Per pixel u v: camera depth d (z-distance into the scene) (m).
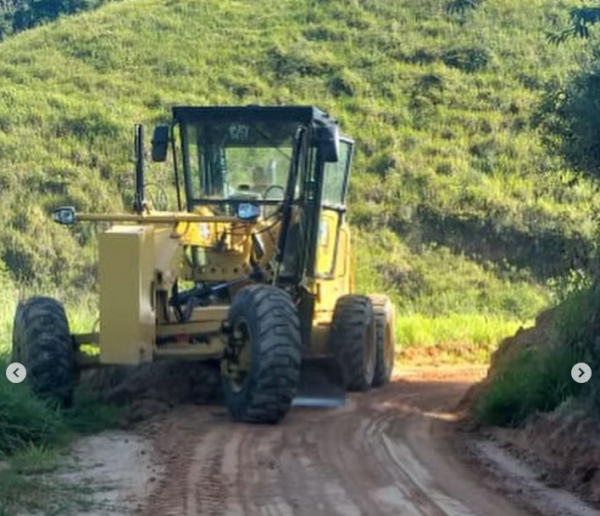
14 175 60.44
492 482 15.84
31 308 19.98
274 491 15.01
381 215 58.88
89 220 20.47
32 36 81.06
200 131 22.31
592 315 18.17
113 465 16.38
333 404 21.91
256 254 21.45
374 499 14.67
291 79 71.06
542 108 19.03
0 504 14.03
